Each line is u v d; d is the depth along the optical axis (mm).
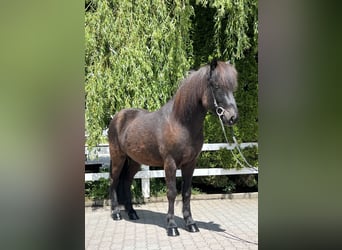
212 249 3600
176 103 3855
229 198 6125
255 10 5516
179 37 5562
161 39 5527
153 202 5961
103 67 5418
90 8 5504
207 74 3586
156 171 5902
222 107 3436
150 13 5496
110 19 5285
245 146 6129
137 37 5398
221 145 6062
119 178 4930
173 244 3789
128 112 4676
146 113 4434
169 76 5742
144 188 5895
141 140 4180
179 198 6141
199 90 3660
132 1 5461
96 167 6867
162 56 5543
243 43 5594
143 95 5492
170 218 4047
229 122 3404
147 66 5395
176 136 3814
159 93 5637
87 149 5477
